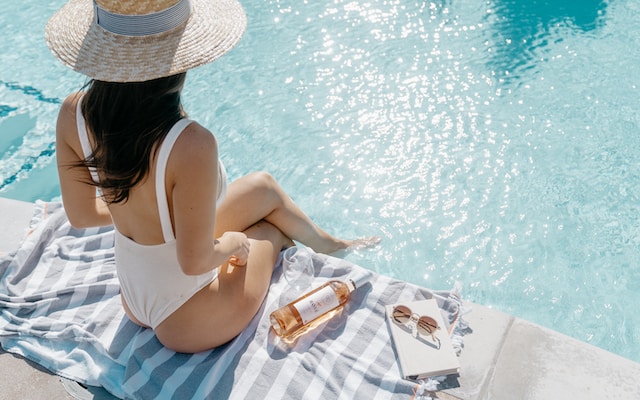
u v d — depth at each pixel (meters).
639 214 3.47
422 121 4.10
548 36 4.73
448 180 3.72
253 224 2.76
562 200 3.57
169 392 2.35
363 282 2.71
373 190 3.71
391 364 2.43
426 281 3.23
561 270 3.25
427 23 4.92
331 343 2.52
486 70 4.45
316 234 2.98
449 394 2.33
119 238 2.23
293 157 3.94
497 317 2.60
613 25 4.80
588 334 2.98
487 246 3.38
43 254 2.96
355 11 5.09
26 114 4.41
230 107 4.31
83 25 1.89
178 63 1.77
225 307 2.39
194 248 2.04
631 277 3.20
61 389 2.44
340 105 4.26
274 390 2.36
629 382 2.34
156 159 1.88
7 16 5.29
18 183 3.97
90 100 1.83
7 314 2.71
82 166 1.98
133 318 2.53
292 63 4.62
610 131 3.94
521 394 2.32
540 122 4.03
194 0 1.97
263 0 5.27
